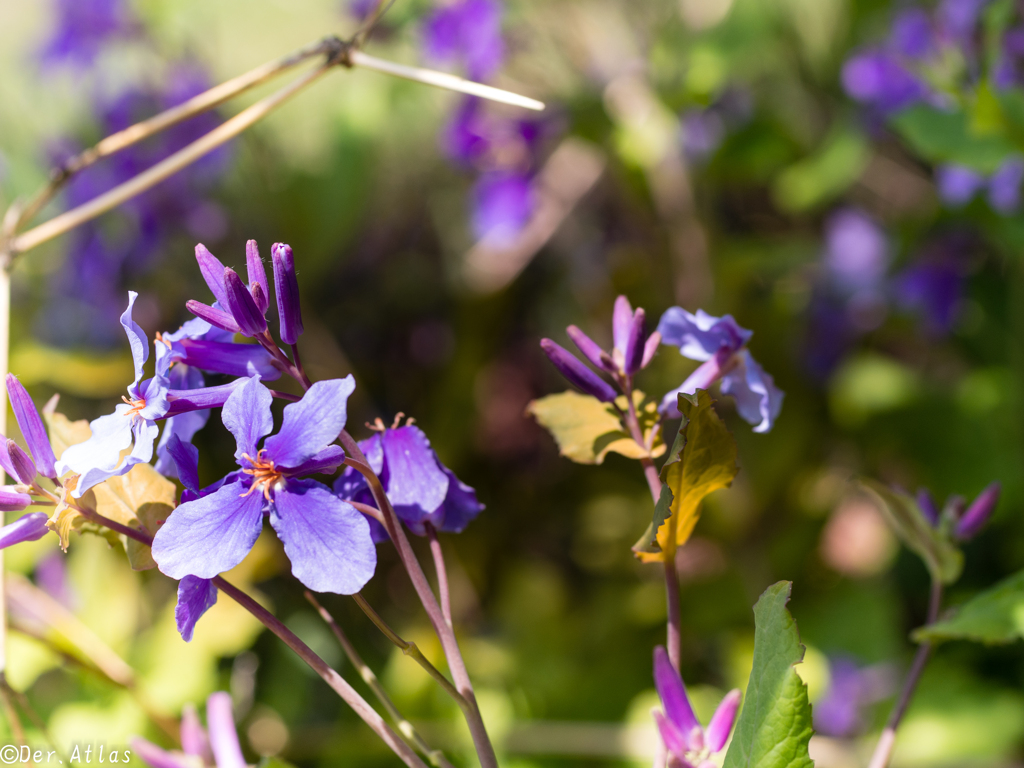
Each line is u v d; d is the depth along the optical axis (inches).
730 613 18.1
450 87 11.5
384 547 19.0
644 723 16.0
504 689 16.7
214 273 9.3
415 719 16.0
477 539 19.6
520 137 20.7
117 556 16.7
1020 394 19.2
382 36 21.0
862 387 20.2
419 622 17.8
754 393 10.2
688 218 20.6
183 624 8.9
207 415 9.8
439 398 21.1
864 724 16.4
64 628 13.7
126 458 8.9
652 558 9.9
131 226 20.6
